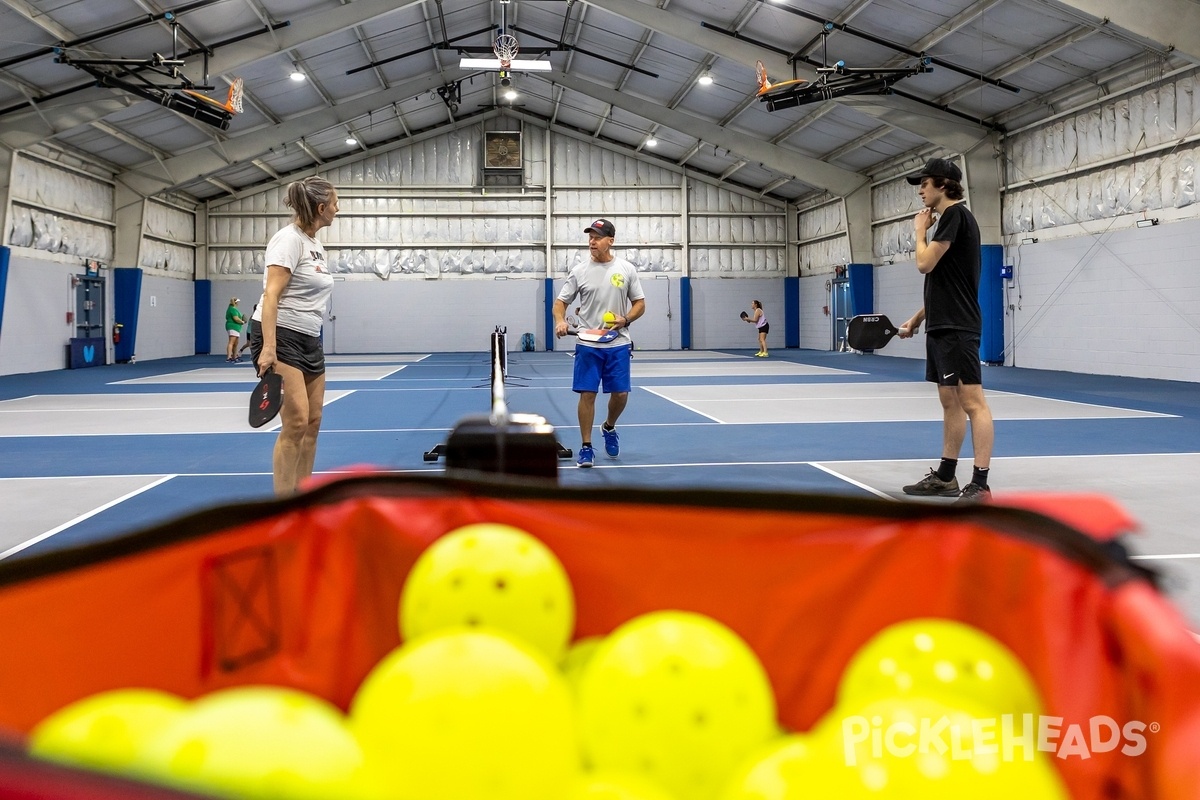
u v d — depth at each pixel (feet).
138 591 2.77
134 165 65.98
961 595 2.80
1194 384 39.78
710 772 2.31
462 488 3.31
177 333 78.02
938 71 49.29
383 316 84.33
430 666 2.09
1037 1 39.14
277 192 82.17
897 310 69.36
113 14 42.88
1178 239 41.73
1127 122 44.57
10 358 53.01
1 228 50.88
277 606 3.12
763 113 64.28
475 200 84.38
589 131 84.02
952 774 1.89
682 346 86.58
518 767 1.95
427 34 59.67
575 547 3.15
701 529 3.07
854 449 21.38
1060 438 22.66
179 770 1.74
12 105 49.39
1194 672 1.94
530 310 84.99
